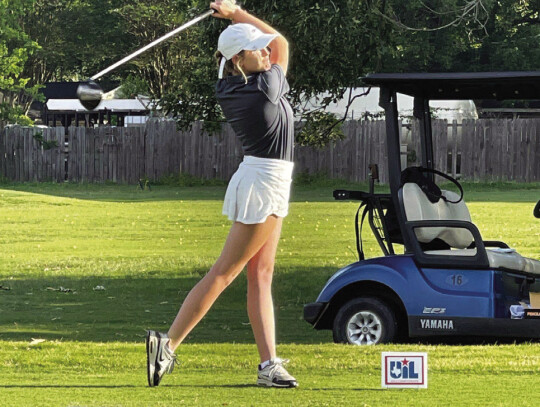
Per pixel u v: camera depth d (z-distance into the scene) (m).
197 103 29.09
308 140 27.91
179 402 10.88
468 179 66.19
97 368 13.47
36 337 18.48
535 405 10.72
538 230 38.19
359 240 17.47
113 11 89.56
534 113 80.31
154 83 92.19
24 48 89.56
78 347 15.09
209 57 26.23
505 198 55.16
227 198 11.61
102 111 85.12
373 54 23.80
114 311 22.25
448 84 16.86
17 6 88.38
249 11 22.91
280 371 11.75
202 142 70.62
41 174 72.75
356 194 17.03
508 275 16.36
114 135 71.69
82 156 72.19
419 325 16.36
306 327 20.31
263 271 11.83
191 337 18.52
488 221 41.53
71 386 11.98
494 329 16.19
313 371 12.97
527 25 78.44
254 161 11.51
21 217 45.91
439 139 65.75
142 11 87.56
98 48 102.06
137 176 71.50
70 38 102.75
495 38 77.75
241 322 20.72
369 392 11.51
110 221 44.19
